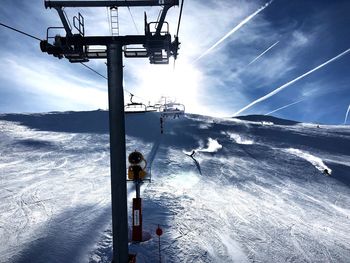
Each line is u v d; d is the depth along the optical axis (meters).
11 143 33.81
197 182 22.19
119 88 7.52
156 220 13.61
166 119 51.16
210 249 11.48
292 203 19.20
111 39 7.70
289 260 11.38
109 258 10.20
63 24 7.40
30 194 17.53
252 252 11.66
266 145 39.72
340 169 29.88
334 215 17.64
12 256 10.09
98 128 44.75
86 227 12.59
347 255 12.30
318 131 55.44
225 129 48.22
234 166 28.41
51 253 10.34
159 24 7.57
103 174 23.00
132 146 34.38
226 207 16.89
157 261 10.16
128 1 6.95
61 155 29.58
